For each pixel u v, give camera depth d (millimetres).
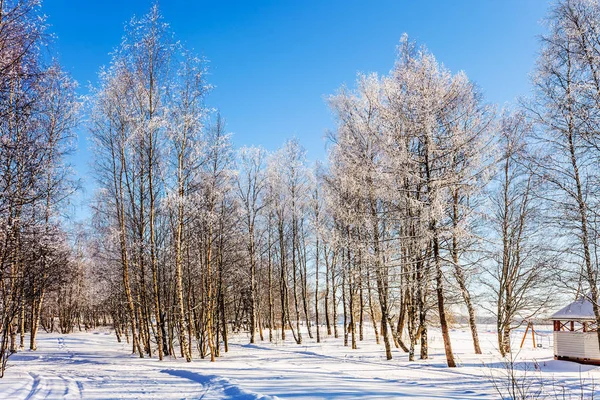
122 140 17891
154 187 17828
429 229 13898
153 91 17016
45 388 9430
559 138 12523
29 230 10859
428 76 14305
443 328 14305
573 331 17969
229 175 17984
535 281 18094
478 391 9289
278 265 34500
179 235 16734
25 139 10320
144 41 16953
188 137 16672
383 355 18984
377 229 16359
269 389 8625
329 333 33312
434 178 13742
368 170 15586
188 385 9625
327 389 8734
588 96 11656
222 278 22438
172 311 19312
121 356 19016
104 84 17531
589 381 11422
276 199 28031
